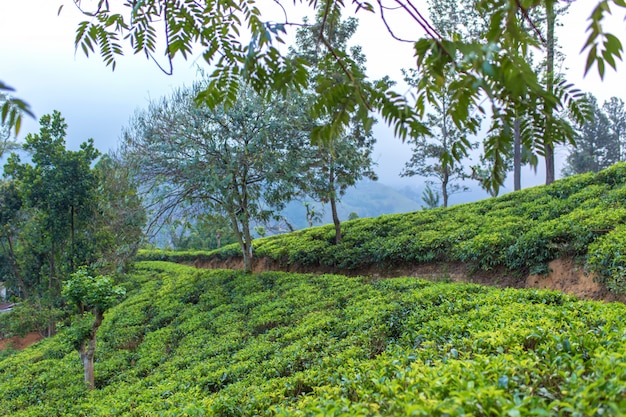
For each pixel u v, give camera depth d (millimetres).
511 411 2092
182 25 1932
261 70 1577
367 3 1681
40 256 23141
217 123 13484
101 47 2064
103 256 16719
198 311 13148
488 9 1322
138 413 6320
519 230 10922
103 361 11078
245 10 1922
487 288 8227
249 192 14836
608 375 2629
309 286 11977
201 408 5176
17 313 17672
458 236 12109
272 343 8297
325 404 3139
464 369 3080
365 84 1427
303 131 13930
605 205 10164
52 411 8000
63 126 19406
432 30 1328
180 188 14734
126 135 14812
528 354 3562
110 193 17844
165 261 30078
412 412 2268
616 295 7426
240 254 22172
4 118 1087
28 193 18906
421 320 6883
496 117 1353
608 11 913
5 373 11750
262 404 5117
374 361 5129
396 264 13273
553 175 14742
